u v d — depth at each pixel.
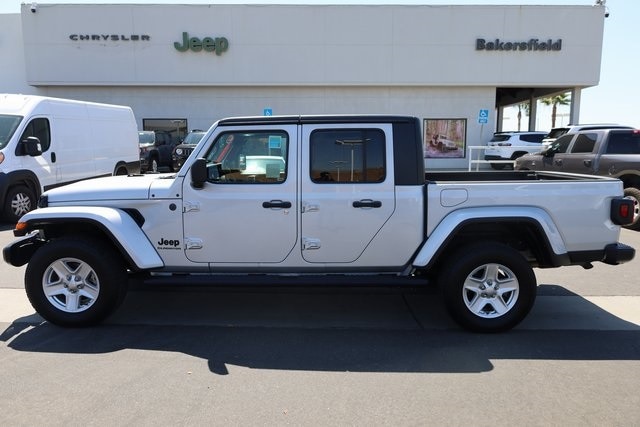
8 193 9.71
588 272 6.75
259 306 5.38
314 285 4.57
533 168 11.84
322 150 4.54
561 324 4.84
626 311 5.21
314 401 3.37
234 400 3.38
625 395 3.46
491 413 3.23
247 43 22.66
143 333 4.59
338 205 4.52
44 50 22.48
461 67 22.86
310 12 22.45
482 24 22.61
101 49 22.59
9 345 4.30
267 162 4.59
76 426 3.06
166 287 5.02
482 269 4.54
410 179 4.53
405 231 4.55
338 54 22.75
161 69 22.81
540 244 4.61
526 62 22.88
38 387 3.54
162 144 21.16
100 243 4.65
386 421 3.13
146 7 22.38
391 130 4.54
